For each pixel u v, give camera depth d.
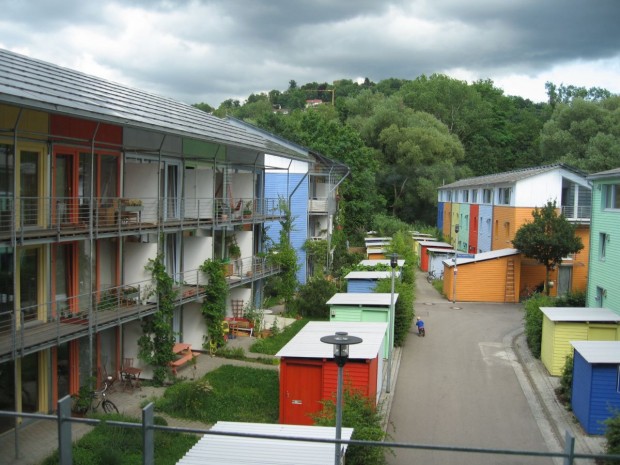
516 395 19.47
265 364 21.98
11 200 13.41
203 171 22.58
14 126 14.29
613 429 13.41
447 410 17.95
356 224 60.19
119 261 18.72
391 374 21.30
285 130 57.62
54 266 16.03
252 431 10.69
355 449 11.88
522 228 35.78
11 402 14.70
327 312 31.05
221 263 23.05
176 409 16.62
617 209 23.62
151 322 18.78
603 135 56.47
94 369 17.53
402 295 26.80
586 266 37.84
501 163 81.31
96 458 12.01
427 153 69.69
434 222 74.06
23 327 13.34
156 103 21.19
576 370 17.41
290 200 34.41
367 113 78.12
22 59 16.41
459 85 83.62
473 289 38.03
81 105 14.28
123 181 18.86
